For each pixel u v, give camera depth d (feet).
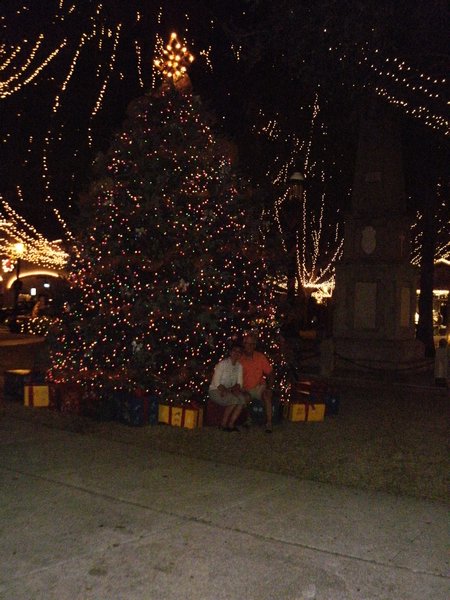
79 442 31.12
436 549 19.11
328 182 92.79
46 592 15.98
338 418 39.37
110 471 26.32
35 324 98.73
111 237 37.24
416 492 24.91
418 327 81.56
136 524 20.51
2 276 148.15
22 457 28.25
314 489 24.71
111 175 38.24
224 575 17.03
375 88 37.37
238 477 25.93
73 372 38.11
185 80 39.99
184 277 36.19
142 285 36.65
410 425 37.83
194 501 22.80
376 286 61.11
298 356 46.26
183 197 37.04
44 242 123.75
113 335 36.47
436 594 16.28
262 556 18.28
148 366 35.55
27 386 39.63
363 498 23.77
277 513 21.80
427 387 52.65
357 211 63.10
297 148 82.84
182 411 34.76
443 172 73.51
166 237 36.42
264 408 34.99
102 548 18.60
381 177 62.34
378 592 16.31
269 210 72.79
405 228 62.23
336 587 16.52
